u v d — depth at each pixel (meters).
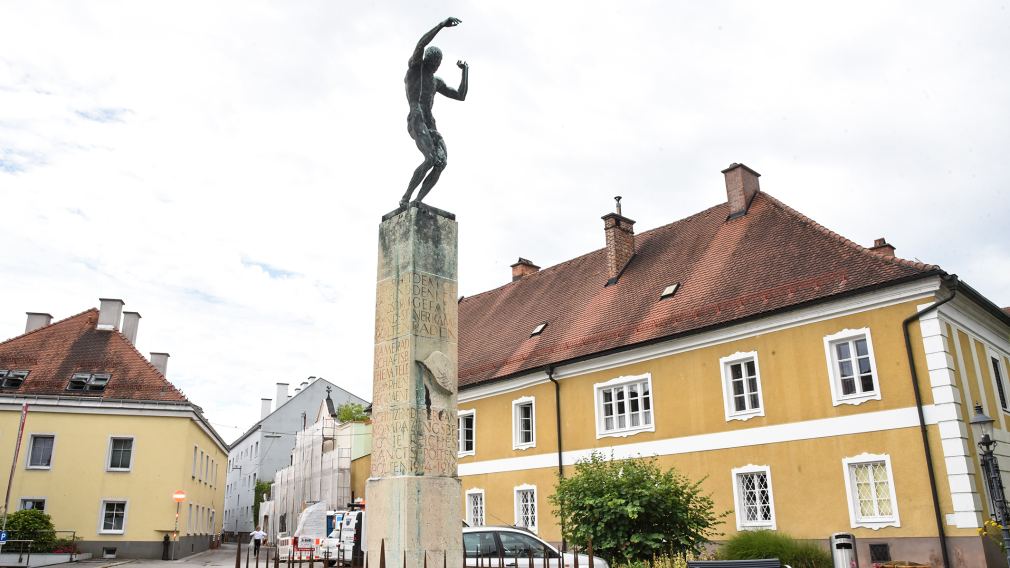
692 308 21.86
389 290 11.52
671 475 15.73
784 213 22.48
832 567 15.60
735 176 24.58
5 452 29.81
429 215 11.66
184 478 31.56
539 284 31.72
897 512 16.34
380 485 10.61
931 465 16.06
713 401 20.30
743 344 19.95
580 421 23.83
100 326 34.94
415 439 10.53
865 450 17.11
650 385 21.97
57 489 29.88
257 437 68.88
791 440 18.45
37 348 33.53
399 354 11.02
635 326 23.28
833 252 19.50
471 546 13.86
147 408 31.36
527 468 25.23
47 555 26.78
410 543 10.04
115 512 30.41
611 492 15.15
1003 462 17.80
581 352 24.23
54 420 30.53
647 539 14.56
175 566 26.83
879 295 17.48
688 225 26.19
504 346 28.92
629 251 27.39
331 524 31.61
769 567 9.47
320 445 45.72
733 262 22.28
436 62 12.32
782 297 19.45
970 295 17.69
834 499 17.41
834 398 17.86
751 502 19.16
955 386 16.38
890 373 17.08
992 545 15.14
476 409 27.98
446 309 11.49
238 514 74.94
